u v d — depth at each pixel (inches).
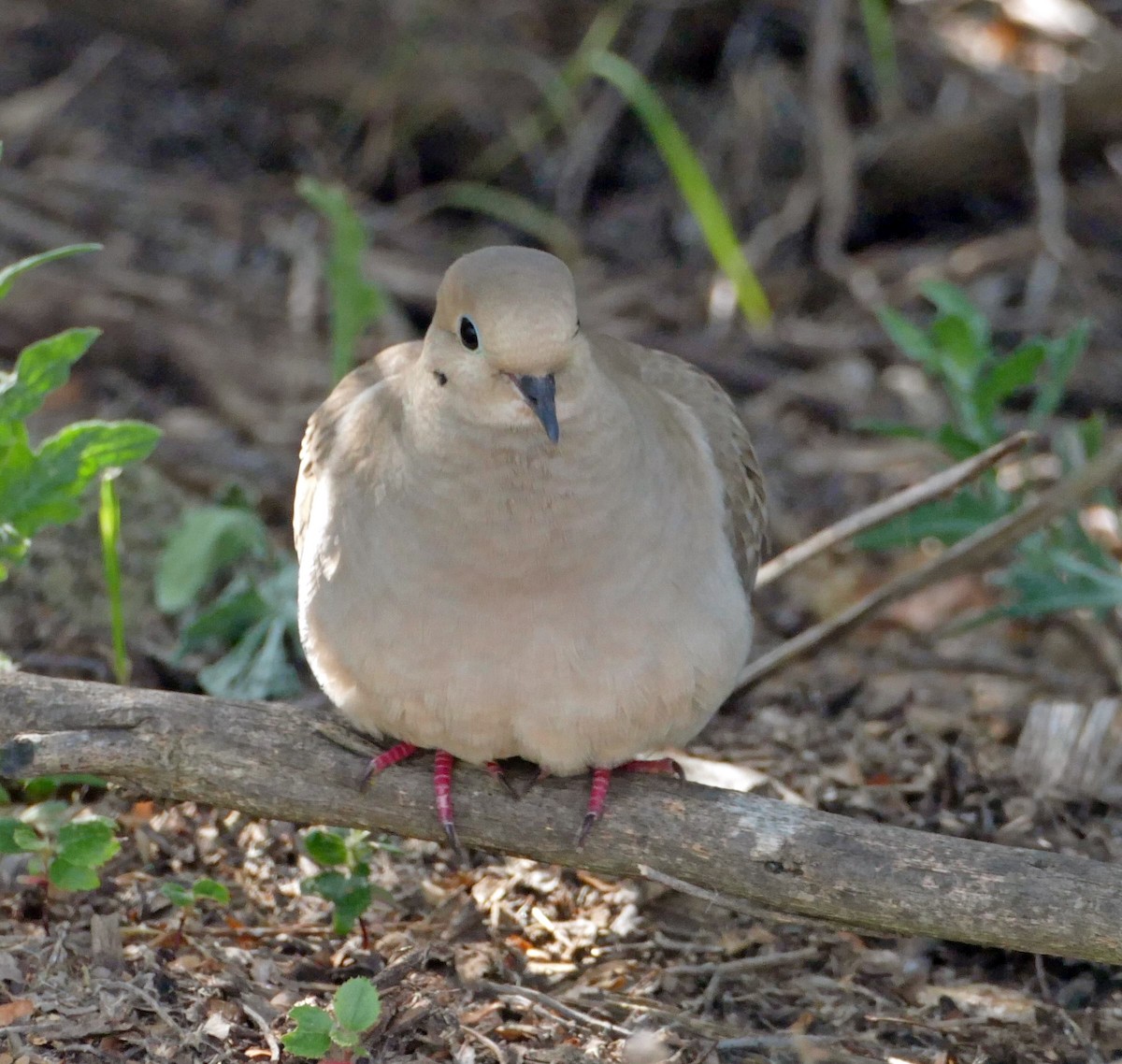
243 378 601.3
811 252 695.7
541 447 296.7
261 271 665.6
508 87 722.2
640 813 313.9
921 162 699.4
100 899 350.6
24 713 316.8
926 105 732.7
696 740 435.8
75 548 474.6
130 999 314.2
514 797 320.2
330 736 321.1
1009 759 426.9
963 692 474.0
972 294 674.8
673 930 359.6
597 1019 327.6
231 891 360.8
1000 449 410.6
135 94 739.4
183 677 450.9
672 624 309.7
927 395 629.9
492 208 701.9
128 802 385.7
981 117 693.3
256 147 728.3
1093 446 480.4
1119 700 426.9
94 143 712.4
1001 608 468.4
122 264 649.6
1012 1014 337.7
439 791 320.5
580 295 671.8
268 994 322.0
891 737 438.9
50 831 357.1
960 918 297.9
